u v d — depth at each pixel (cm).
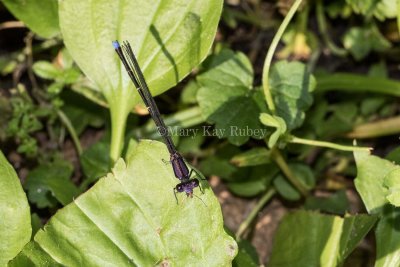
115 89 24
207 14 23
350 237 24
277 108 25
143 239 22
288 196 27
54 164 27
